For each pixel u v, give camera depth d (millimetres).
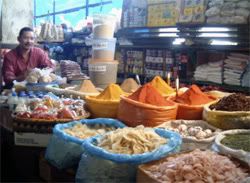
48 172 1727
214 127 1853
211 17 3201
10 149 1949
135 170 1360
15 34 4656
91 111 2113
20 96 2283
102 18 2678
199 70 3482
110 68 2760
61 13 6090
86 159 1421
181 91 2367
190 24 3373
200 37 3355
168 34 3748
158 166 1347
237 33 3012
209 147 1629
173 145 1474
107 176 1362
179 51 3715
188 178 1237
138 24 4129
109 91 2152
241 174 1308
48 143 1796
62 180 1650
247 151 1458
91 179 1388
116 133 1529
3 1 4461
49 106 2090
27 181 1871
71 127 1797
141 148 1427
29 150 1890
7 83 3402
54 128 1715
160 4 3807
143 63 4168
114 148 1430
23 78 3338
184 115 2008
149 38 4035
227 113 1797
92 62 2717
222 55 3314
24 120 1840
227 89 3197
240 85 3092
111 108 2049
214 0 3156
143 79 4152
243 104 1869
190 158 1326
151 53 4039
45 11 6344
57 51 5141
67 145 1583
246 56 3068
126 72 4438
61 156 1599
